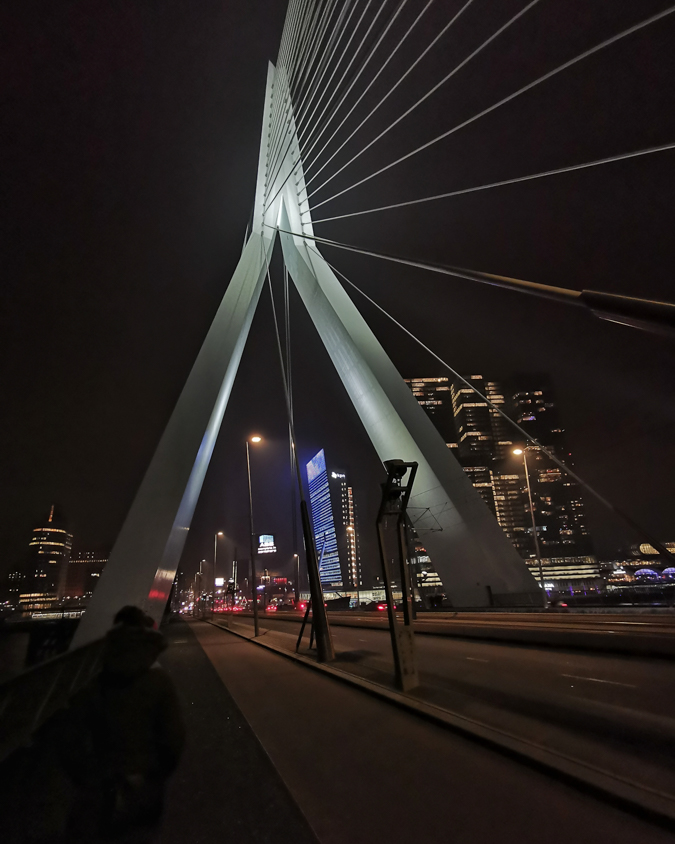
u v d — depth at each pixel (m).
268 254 39.34
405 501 9.73
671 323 3.73
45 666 6.07
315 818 4.11
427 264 10.48
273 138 43.03
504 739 5.64
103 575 22.66
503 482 184.38
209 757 5.87
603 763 4.82
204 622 58.59
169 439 26.25
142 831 3.13
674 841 3.55
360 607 58.50
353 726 7.03
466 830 3.81
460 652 14.55
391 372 34.75
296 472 17.20
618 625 16.81
